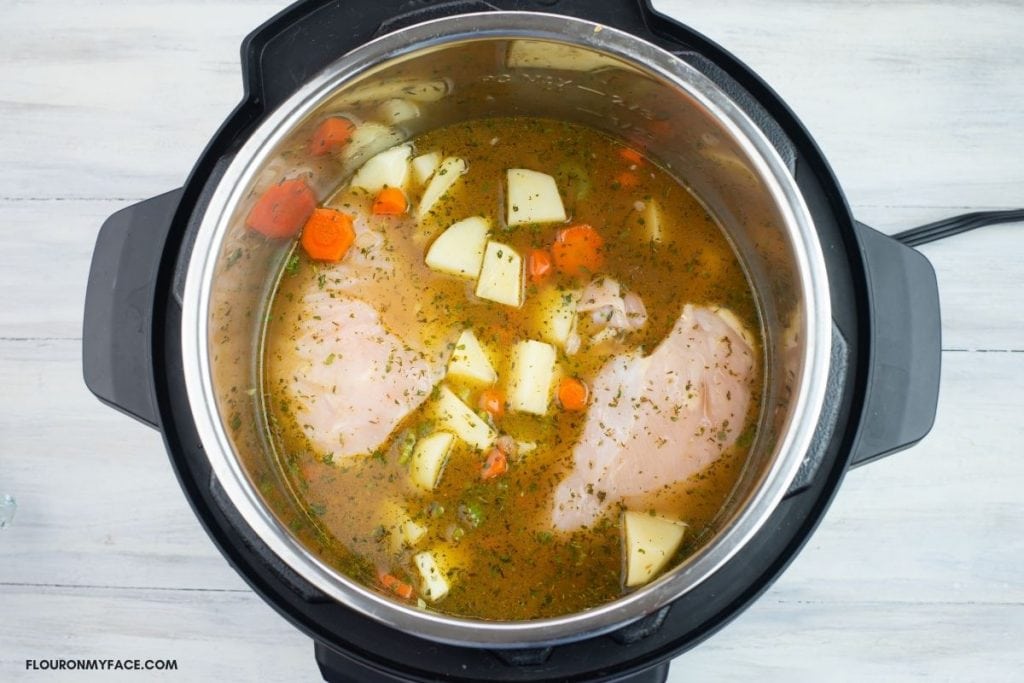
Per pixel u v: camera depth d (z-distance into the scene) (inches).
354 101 21.1
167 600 24.7
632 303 23.0
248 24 25.4
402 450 22.6
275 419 22.9
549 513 22.3
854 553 24.6
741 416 22.4
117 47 25.3
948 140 25.0
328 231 23.1
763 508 19.5
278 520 19.9
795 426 19.6
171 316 20.6
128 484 24.9
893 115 25.1
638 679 21.0
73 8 25.4
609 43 20.3
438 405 22.7
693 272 23.1
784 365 21.3
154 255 21.1
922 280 20.9
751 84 21.0
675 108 21.1
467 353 22.8
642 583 21.8
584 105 22.7
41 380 25.0
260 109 21.0
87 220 25.3
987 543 24.5
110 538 24.8
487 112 23.4
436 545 22.2
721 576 20.2
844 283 20.6
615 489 22.3
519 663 20.2
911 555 24.6
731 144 20.6
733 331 22.7
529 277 23.2
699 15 25.2
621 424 22.5
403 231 23.3
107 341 20.9
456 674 20.2
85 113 25.3
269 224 22.1
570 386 22.6
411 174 23.5
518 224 23.3
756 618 24.6
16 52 25.3
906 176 25.0
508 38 20.4
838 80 25.1
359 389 22.7
